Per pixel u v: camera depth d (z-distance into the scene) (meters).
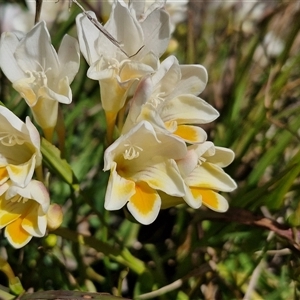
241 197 0.30
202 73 0.24
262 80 0.40
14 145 0.23
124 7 0.22
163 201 0.24
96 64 0.22
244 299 0.28
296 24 0.32
